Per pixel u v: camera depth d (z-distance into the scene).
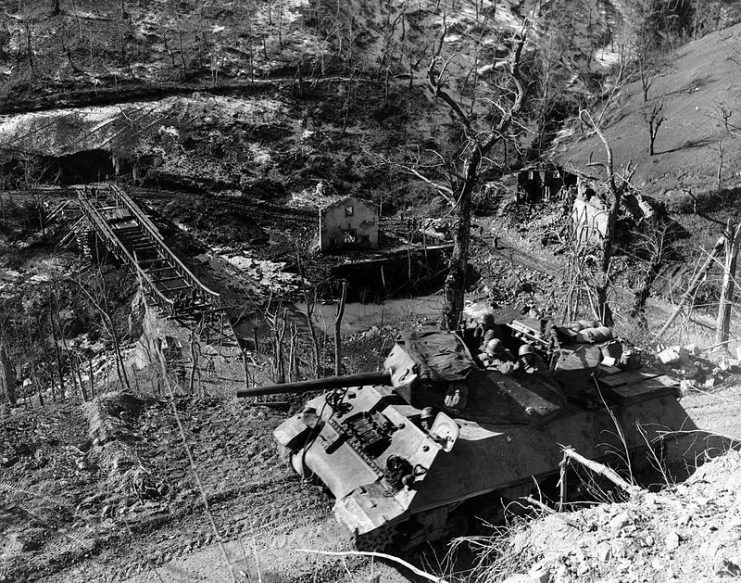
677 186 55.28
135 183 60.78
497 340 12.61
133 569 10.85
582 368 12.95
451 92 75.25
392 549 11.27
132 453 13.33
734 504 9.70
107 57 73.69
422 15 84.81
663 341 26.39
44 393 29.14
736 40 76.25
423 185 63.81
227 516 12.09
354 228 52.84
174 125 67.06
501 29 83.19
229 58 76.25
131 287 44.84
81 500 12.16
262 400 15.80
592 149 65.31
